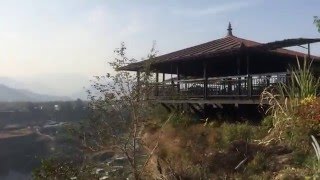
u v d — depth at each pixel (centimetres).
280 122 1122
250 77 1497
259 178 983
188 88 1825
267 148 1104
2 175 3828
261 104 1305
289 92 1264
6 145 5288
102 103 1316
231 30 2291
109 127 1309
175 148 1352
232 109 1662
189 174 1173
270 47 1559
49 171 1141
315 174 838
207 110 1755
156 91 1917
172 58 1891
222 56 1680
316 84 1195
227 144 1213
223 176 1098
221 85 1653
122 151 1298
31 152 4781
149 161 1352
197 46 2162
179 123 1599
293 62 2102
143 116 1348
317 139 1022
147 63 1396
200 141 1338
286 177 898
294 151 1032
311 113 1062
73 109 5688
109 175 1283
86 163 1253
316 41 1662
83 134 1310
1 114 7550
